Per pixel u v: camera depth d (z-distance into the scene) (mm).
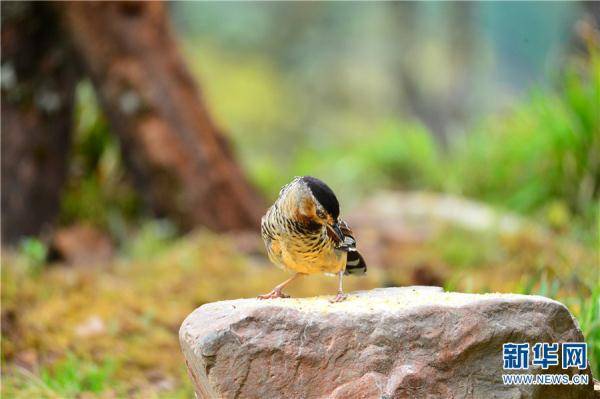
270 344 5477
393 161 20453
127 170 15469
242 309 5633
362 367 5461
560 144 14711
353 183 20500
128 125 14539
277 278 11930
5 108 14281
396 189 20172
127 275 12164
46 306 10445
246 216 15172
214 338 5445
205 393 5746
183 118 14672
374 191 19984
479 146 18125
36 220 14562
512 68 47219
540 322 5543
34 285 11156
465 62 39812
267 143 43688
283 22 48312
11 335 9266
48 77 14406
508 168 16562
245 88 44938
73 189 16250
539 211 14945
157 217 15047
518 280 10484
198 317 5766
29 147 14352
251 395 5430
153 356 9289
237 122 43125
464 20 39688
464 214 15078
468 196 17531
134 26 14344
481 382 5465
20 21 13977
